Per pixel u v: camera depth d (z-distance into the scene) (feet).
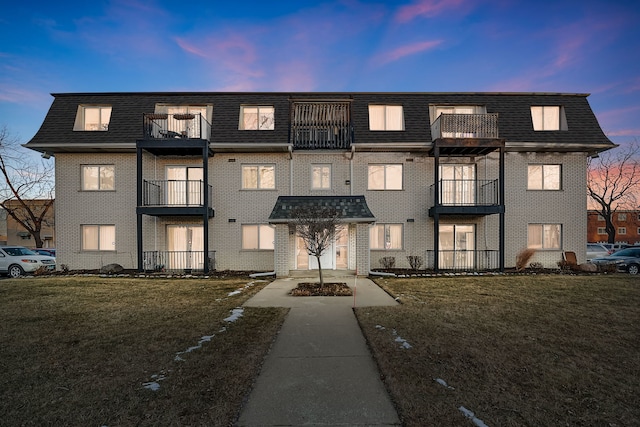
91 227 45.80
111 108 46.29
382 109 47.75
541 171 46.85
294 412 10.75
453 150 44.80
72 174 45.44
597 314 22.08
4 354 15.29
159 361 14.47
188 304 25.14
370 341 16.97
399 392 11.85
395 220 46.01
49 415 10.38
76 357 14.92
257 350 15.75
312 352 15.83
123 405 10.94
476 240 46.26
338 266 43.42
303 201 41.06
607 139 45.19
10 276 44.14
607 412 10.82
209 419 10.23
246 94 47.26
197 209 41.86
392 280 35.94
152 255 44.29
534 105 47.16
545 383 12.67
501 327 19.30
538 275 39.27
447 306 24.20
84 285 33.04
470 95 47.80
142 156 44.93
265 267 45.34
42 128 44.24
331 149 45.91
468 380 12.83
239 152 45.98
